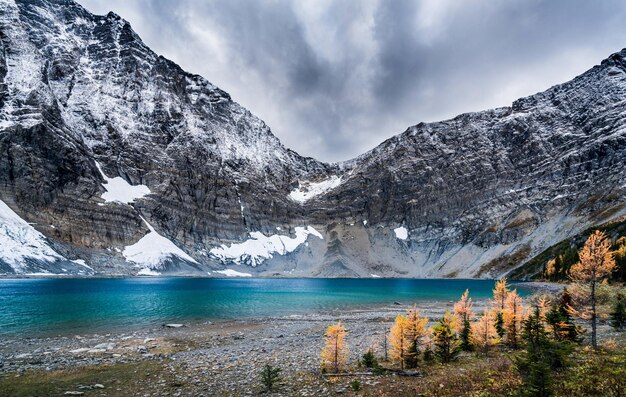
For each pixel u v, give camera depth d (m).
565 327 24.47
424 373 21.97
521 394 14.22
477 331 28.02
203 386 22.00
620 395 13.22
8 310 55.53
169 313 59.50
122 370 25.92
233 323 51.84
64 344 35.41
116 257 196.12
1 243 146.62
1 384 22.64
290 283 175.00
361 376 22.52
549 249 184.25
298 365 27.03
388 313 64.44
